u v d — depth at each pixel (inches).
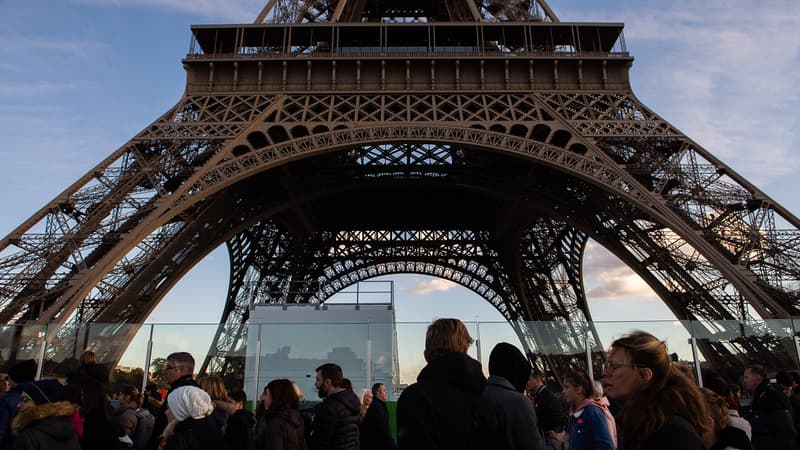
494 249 3464.6
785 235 1736.0
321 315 1220.5
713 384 544.7
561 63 2207.2
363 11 3125.0
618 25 2290.8
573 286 3090.6
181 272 2055.9
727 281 1822.1
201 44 2405.3
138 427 684.1
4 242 1697.8
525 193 2388.0
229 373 1074.7
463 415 295.6
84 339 1110.4
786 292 1631.4
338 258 3528.5
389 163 2434.8
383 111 2079.2
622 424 272.7
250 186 2297.0
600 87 2188.7
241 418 530.0
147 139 1987.0
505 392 330.3
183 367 538.0
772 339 1110.4
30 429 403.9
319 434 534.3
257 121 2043.6
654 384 275.7
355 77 2214.6
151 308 1966.0
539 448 318.7
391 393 1050.7
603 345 1075.3
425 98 2158.0
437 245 3538.4
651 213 1792.6
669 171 1911.9
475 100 2139.5
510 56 2187.5
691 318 1962.4
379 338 1087.6
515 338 1083.3
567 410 996.6
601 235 2212.1
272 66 2218.3
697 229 1788.9
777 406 556.7
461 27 2340.1
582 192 2252.7
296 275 3132.4
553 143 2210.9
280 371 1068.5
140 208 1796.3
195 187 1860.2
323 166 2412.6
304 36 2401.6
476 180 2440.9
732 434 322.7
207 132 2026.3
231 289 3021.7
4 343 1099.9
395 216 3474.4
